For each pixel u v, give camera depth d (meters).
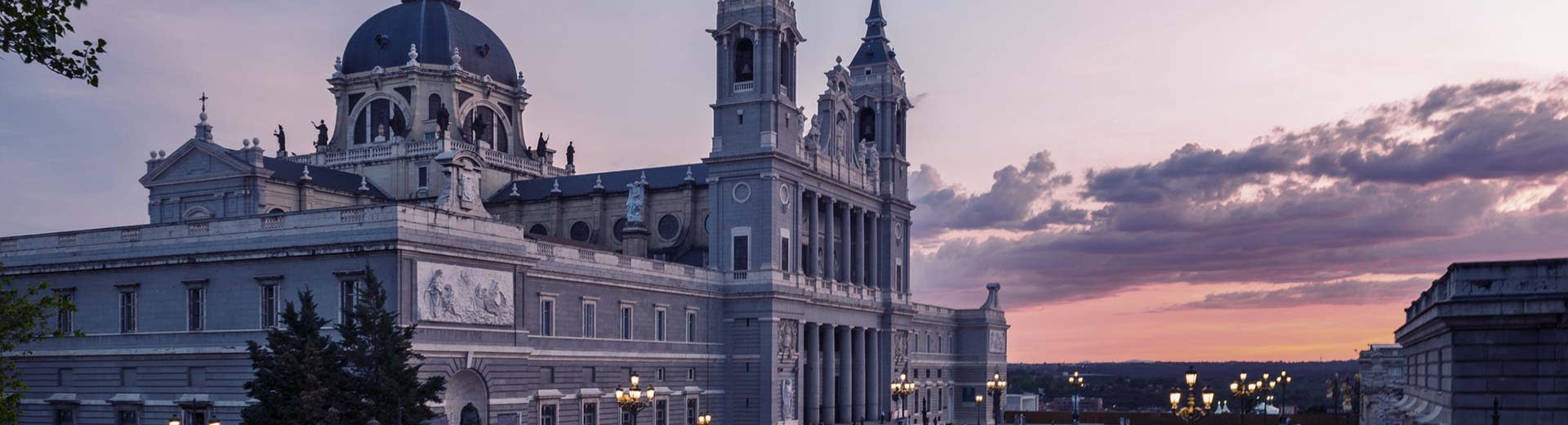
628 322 128.38
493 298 104.88
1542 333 56.34
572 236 164.62
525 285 109.75
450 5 181.00
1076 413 163.00
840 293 160.25
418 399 89.56
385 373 87.56
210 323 101.38
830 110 161.88
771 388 142.25
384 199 158.12
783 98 147.50
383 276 95.00
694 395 138.50
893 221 176.62
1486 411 56.97
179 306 102.81
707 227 158.00
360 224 96.38
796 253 148.88
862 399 165.38
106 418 105.00
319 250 97.00
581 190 166.50
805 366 153.62
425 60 170.50
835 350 164.50
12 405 67.00
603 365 123.50
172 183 146.12
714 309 143.75
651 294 132.25
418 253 96.44
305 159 168.25
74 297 108.44
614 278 125.00
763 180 144.50
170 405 101.56
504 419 105.31
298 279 98.19
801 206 150.88
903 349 177.88
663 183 163.00
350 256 96.38
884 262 174.50
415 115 167.12
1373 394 126.06
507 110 180.00
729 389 144.38
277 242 99.38
